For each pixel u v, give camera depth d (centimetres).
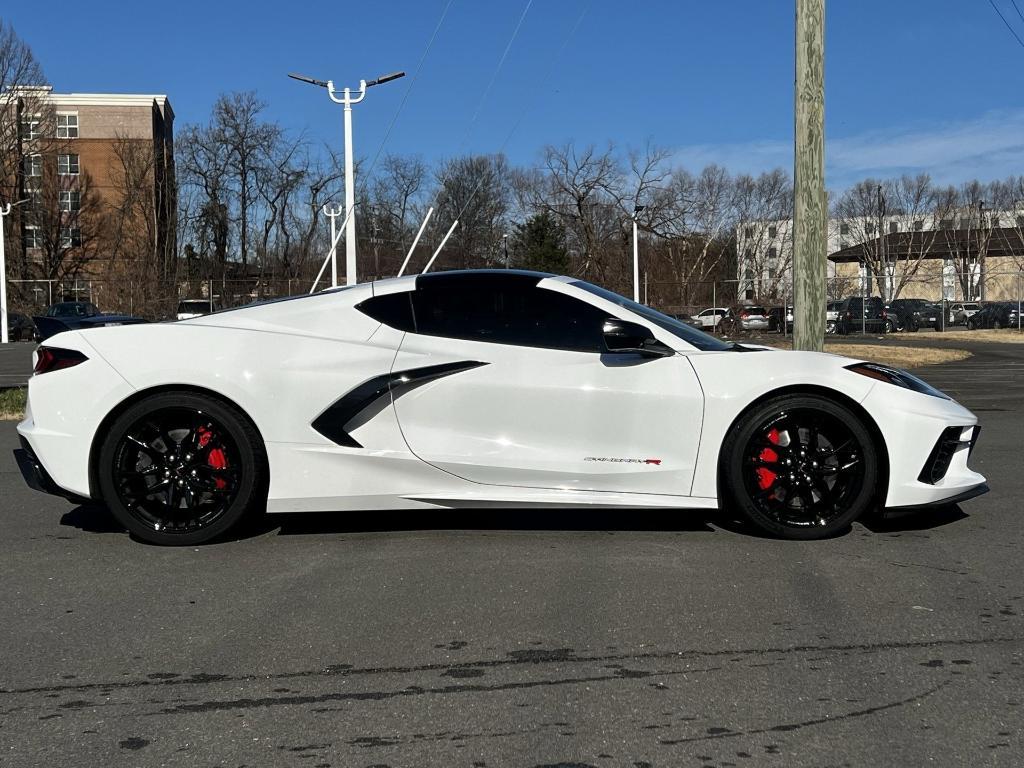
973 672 317
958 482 488
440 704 296
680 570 438
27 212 5397
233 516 483
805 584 414
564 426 480
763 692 303
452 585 418
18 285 5047
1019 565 442
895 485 475
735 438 475
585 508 483
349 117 2145
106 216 5797
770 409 473
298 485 483
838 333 3928
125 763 260
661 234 4903
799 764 256
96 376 480
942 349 2534
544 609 384
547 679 314
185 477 484
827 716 285
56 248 5634
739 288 4253
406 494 484
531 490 482
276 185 6050
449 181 5722
